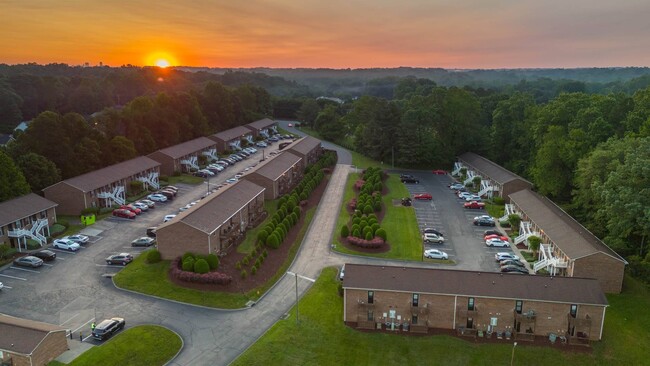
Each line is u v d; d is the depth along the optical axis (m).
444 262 65.62
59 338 42.31
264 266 61.62
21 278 57.41
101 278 57.72
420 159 128.00
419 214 87.62
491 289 48.16
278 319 49.94
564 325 47.34
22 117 166.75
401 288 48.66
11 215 66.00
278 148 147.25
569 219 71.50
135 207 83.06
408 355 45.38
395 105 134.75
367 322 49.25
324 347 46.03
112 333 45.69
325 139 171.25
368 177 106.31
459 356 45.28
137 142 113.75
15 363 40.12
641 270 60.50
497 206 92.94
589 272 56.94
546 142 91.38
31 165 80.62
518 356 45.22
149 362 42.47
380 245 69.56
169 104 133.25
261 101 192.75
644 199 59.25
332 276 60.34
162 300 52.81
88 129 97.12
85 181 83.06
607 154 71.00
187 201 91.06
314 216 84.31
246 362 42.75
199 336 46.59
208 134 142.88
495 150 126.62
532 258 67.44
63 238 67.56
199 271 56.69
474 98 133.88
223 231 65.88
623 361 45.09
